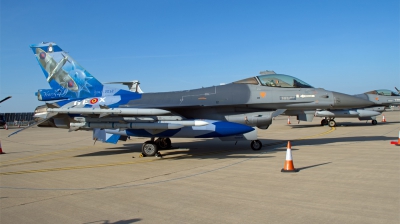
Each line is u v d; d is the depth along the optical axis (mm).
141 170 8391
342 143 12812
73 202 5520
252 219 4340
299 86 11867
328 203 4895
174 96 12156
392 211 4441
